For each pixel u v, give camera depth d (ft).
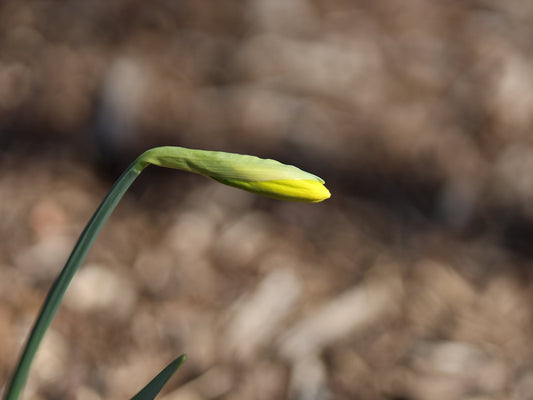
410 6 4.34
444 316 2.75
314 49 3.95
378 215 3.14
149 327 2.64
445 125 3.58
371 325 2.68
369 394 2.45
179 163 1.69
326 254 2.95
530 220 3.18
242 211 3.10
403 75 3.85
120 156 3.29
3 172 3.20
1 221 2.97
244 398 2.43
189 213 3.07
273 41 3.99
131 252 2.90
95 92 3.56
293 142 3.44
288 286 2.79
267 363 2.53
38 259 2.83
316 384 2.46
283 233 3.02
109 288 2.74
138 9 4.12
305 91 3.72
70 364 2.48
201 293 2.77
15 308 2.63
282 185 1.69
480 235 3.11
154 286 2.79
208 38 4.00
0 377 2.38
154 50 3.86
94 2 4.15
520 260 3.00
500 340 2.66
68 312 2.64
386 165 3.38
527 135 3.54
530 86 3.75
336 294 2.78
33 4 4.14
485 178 3.34
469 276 2.92
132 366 2.52
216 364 2.53
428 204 3.23
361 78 3.82
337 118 3.59
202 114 3.56
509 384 2.50
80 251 1.68
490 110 3.63
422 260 2.96
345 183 3.27
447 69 3.89
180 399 2.41
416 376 2.51
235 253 2.92
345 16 4.24
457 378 2.51
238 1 4.23
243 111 3.58
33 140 3.37
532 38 4.11
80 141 3.35
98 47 3.86
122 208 3.09
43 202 3.05
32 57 3.83
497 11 4.32
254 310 2.70
